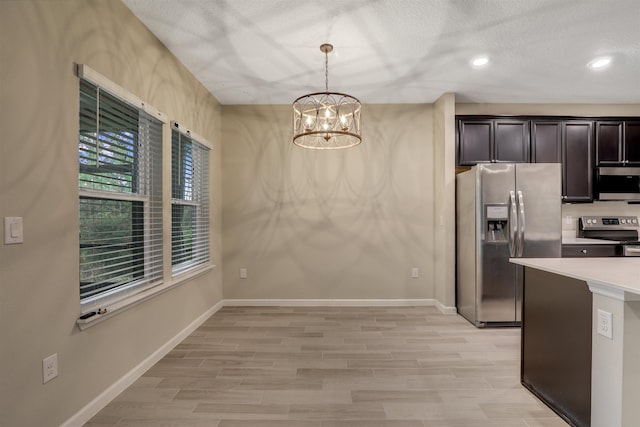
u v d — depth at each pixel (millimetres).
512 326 3039
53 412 1477
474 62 2719
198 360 2352
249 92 3367
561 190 3318
